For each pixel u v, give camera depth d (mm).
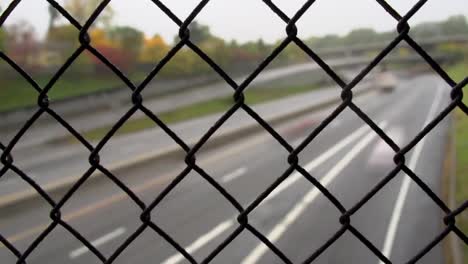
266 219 12586
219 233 11383
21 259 1761
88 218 12570
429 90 56375
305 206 13695
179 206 13617
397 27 1223
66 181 16375
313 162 21328
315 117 36375
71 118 29203
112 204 13867
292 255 10180
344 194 15641
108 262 1686
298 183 16609
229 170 19406
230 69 21281
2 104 25203
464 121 27844
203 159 21656
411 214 12680
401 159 1357
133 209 13328
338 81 1326
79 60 29047
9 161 1674
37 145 22797
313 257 1489
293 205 13836
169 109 35562
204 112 36281
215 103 39219
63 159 20344
